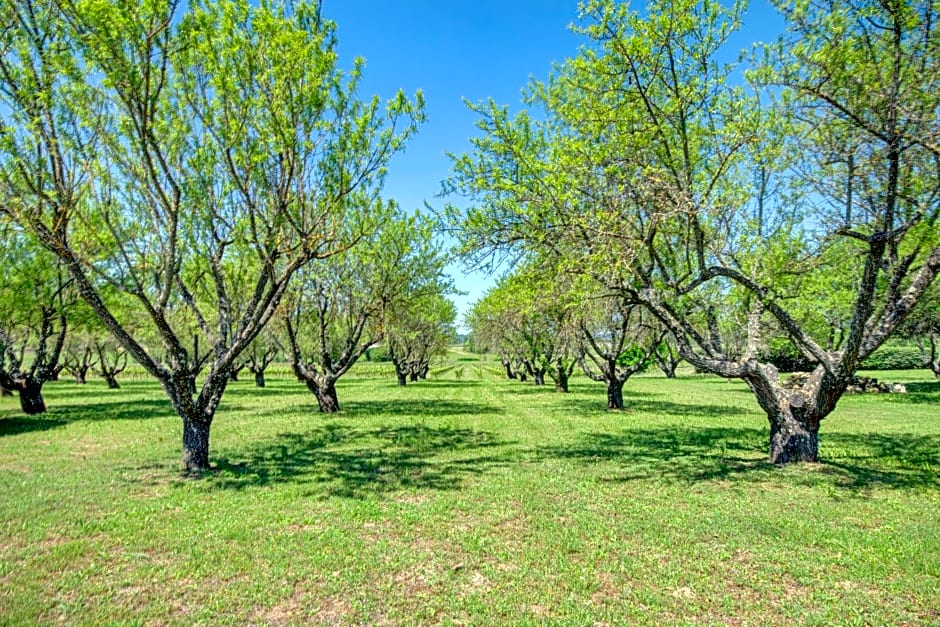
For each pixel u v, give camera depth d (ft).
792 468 32.42
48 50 26.40
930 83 24.31
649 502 26.11
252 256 40.81
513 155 35.55
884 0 24.14
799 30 27.32
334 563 18.83
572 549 20.13
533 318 83.10
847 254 40.63
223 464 35.47
